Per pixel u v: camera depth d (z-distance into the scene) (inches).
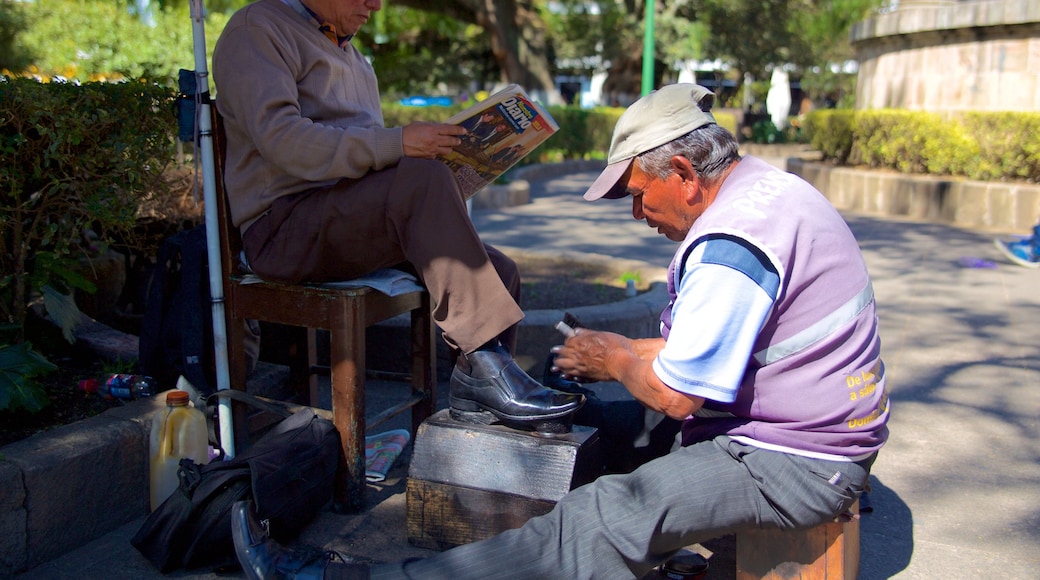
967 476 133.6
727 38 1013.8
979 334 211.5
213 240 114.3
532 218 425.7
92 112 125.3
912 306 239.0
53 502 102.1
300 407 117.0
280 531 104.5
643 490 82.4
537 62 904.3
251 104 102.9
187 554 100.3
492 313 102.6
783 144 1066.1
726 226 78.4
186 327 121.8
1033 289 259.6
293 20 109.2
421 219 102.2
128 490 112.9
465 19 875.4
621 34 943.7
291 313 112.2
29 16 320.8
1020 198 375.9
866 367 81.9
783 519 82.7
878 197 433.4
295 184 107.4
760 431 82.4
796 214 79.7
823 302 79.6
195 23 110.7
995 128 395.9
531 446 99.6
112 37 324.2
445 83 1072.8
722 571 101.1
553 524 83.2
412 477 104.0
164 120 137.2
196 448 111.5
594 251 332.5
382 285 111.0
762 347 80.9
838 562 86.1
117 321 175.2
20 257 131.6
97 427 110.7
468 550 83.0
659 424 107.8
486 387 102.1
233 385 118.4
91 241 175.2
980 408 162.6
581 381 92.3
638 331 185.2
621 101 1138.0
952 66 438.9
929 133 417.4
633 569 83.0
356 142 101.4
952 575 105.0
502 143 112.4
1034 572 105.9
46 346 145.9
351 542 106.9
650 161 85.6
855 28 505.7
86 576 100.0
